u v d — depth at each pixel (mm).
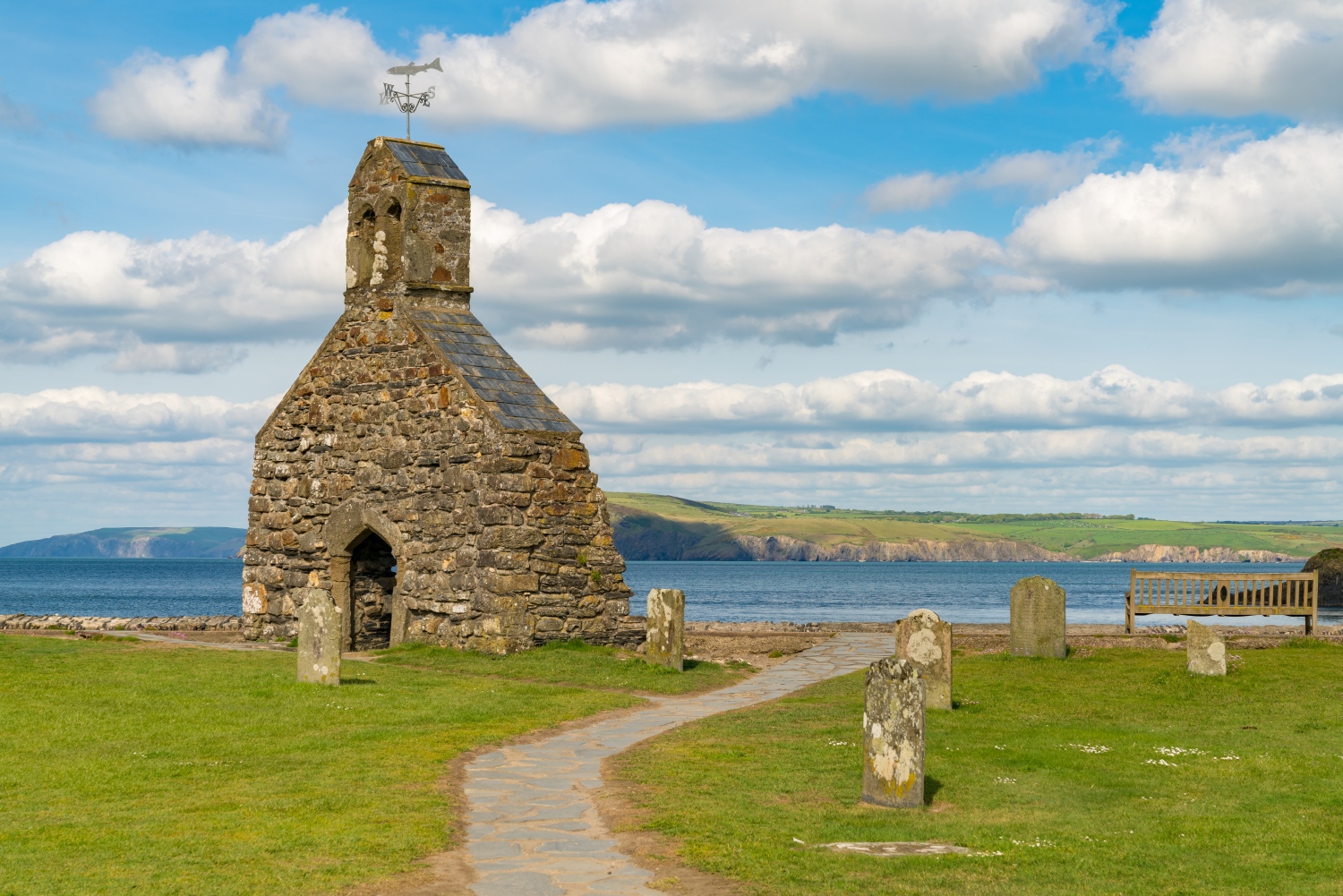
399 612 30141
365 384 31938
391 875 10383
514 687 22453
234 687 20531
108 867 10484
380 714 18734
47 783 13742
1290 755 15617
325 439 33031
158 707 18438
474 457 28406
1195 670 22062
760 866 10766
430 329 30375
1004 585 157250
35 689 19469
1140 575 29250
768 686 23812
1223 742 16703
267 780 14141
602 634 28531
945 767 15117
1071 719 18750
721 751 16188
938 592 135750
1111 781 14305
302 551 33281
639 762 15484
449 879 10312
